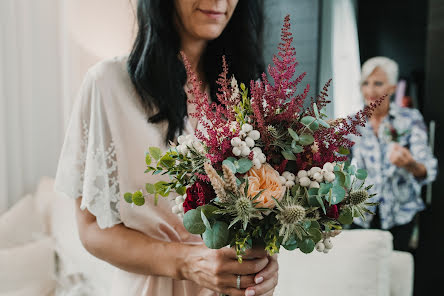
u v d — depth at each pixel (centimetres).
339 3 280
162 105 100
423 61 274
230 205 68
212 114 76
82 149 104
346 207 76
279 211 69
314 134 75
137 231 101
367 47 288
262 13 118
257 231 73
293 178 74
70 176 104
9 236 254
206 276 87
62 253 245
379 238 162
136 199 84
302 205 71
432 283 274
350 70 287
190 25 97
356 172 80
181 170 78
